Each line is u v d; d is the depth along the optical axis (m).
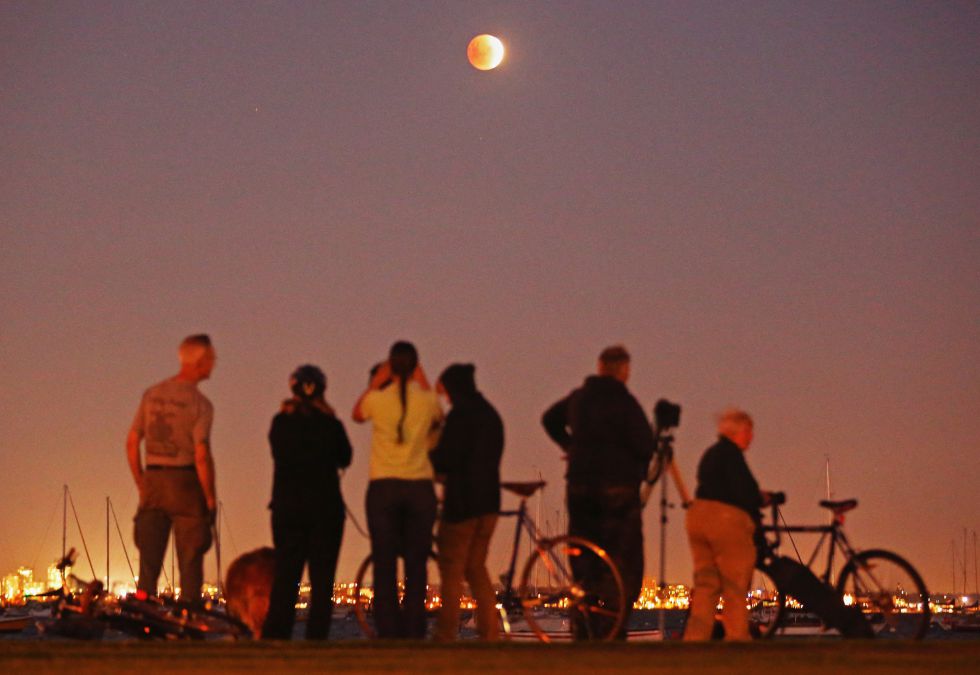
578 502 26.58
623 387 26.70
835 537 27.02
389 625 24.58
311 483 25.70
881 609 26.39
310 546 25.80
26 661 19.50
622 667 18.55
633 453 26.39
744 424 25.77
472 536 25.72
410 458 24.84
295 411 25.91
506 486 27.52
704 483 25.58
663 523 27.41
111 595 28.00
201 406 27.67
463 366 26.06
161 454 27.47
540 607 26.69
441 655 20.17
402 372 25.08
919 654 20.25
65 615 28.12
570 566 26.61
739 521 25.22
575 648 21.25
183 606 27.55
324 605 25.66
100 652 20.80
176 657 20.03
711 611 25.34
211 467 27.62
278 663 19.09
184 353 27.94
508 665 18.77
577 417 26.73
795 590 26.81
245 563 29.08
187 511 27.47
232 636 27.94
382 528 24.77
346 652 20.64
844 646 21.39
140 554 27.55
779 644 21.75
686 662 19.09
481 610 25.95
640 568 26.48
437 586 27.25
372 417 25.08
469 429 25.58
